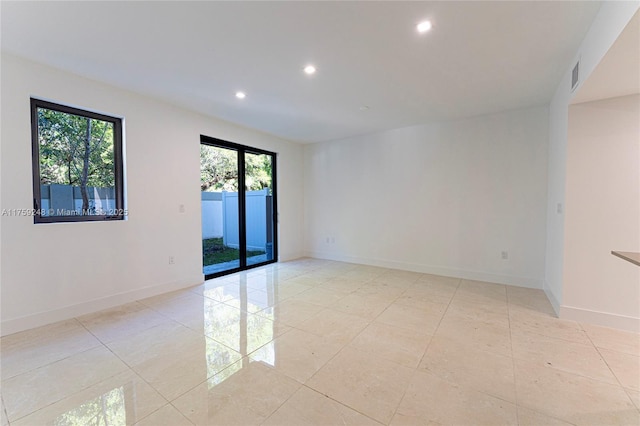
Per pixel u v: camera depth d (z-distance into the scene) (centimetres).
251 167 501
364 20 192
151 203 338
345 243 539
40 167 265
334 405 158
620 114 245
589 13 184
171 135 356
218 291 360
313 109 372
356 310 296
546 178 359
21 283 246
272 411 154
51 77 260
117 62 251
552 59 243
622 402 159
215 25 198
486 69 263
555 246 308
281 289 368
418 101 343
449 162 425
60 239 269
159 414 151
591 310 260
